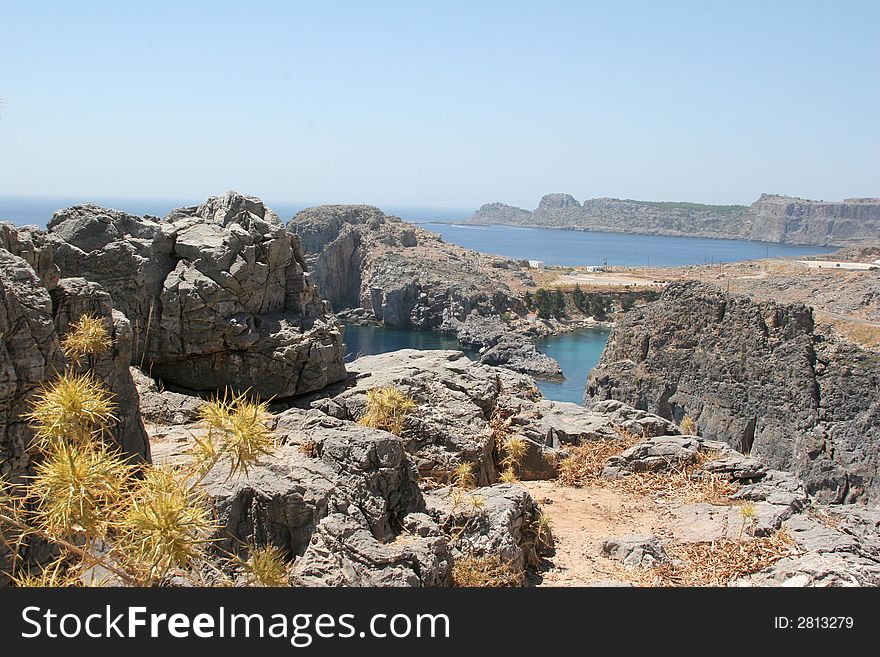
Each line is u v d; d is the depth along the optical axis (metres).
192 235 30.66
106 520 10.97
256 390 30.03
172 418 25.70
